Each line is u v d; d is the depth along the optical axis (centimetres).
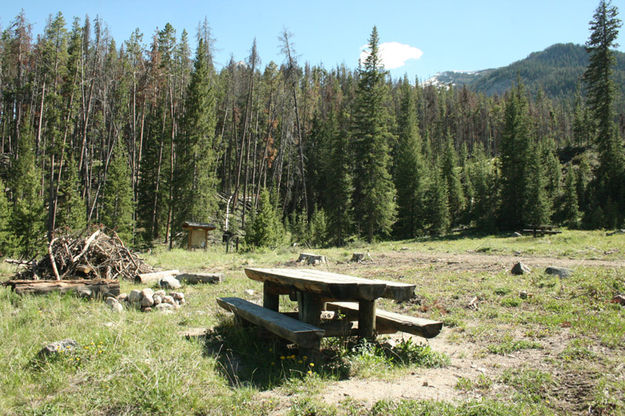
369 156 3603
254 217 2822
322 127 5806
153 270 1182
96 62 3859
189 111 3225
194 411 333
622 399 342
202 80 3262
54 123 3394
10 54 4378
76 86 3406
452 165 5216
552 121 9981
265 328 528
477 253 1798
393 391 379
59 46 3375
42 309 699
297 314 603
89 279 935
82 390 359
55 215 2977
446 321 670
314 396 362
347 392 375
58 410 321
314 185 5647
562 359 460
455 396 367
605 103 4188
